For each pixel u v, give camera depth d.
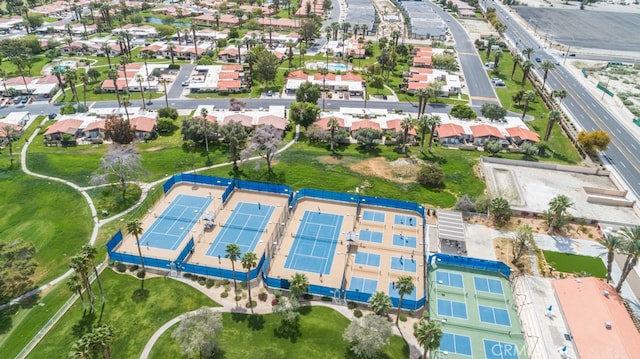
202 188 115.88
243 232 99.25
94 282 83.31
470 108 165.38
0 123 147.62
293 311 75.56
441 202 110.69
